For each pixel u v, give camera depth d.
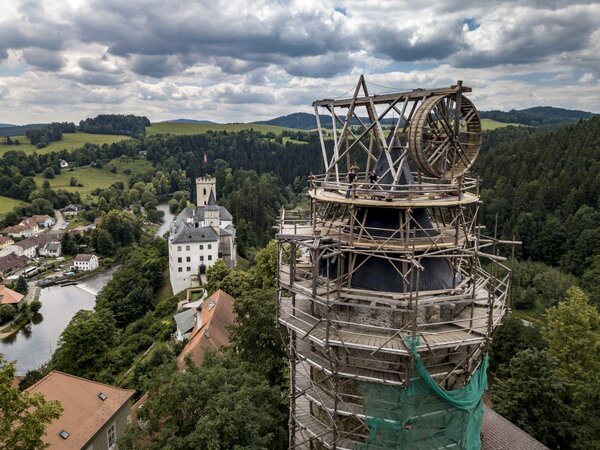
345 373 20.44
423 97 21.25
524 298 85.56
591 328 48.16
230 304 63.84
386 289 21.27
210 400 26.61
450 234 22.42
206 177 176.75
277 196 198.75
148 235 174.50
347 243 21.00
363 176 27.62
